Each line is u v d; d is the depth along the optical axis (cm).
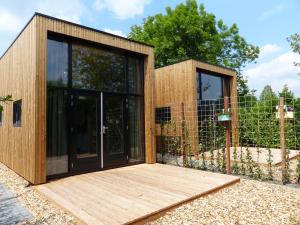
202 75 932
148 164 641
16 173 564
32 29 471
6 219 304
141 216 288
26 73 498
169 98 899
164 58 1664
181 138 651
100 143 566
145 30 1805
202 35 1588
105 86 590
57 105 499
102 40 561
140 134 660
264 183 455
